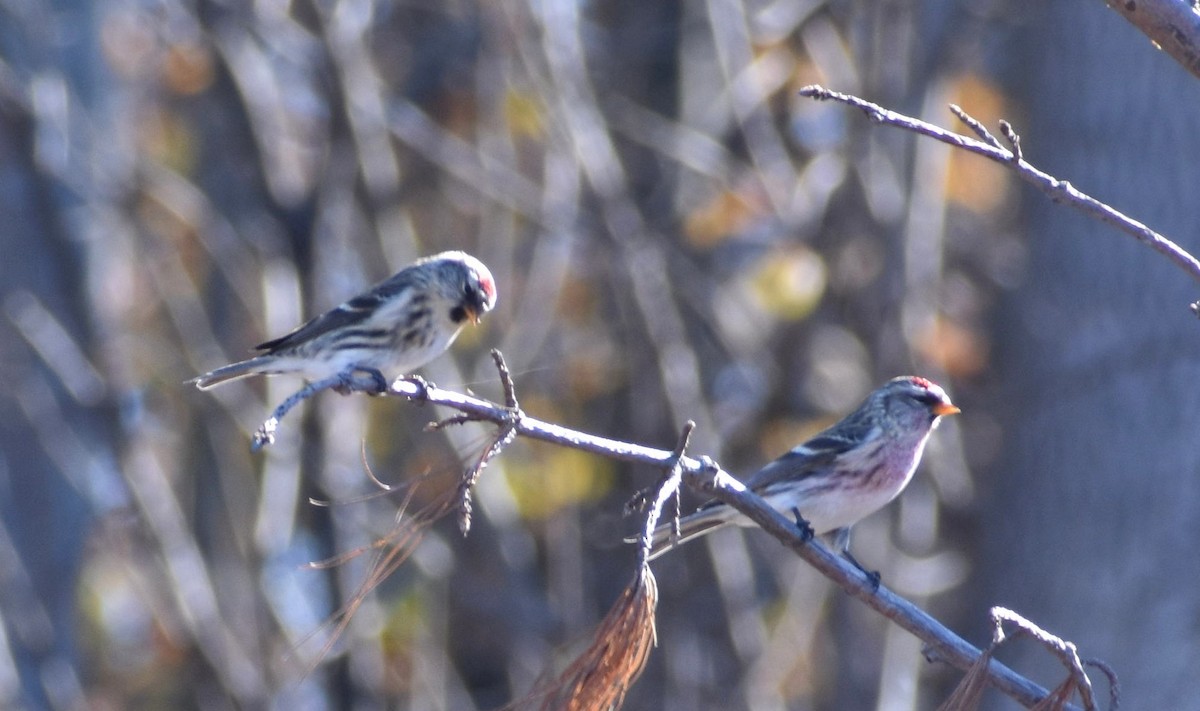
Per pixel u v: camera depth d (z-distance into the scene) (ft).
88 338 49.80
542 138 53.21
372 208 50.49
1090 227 34.32
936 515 51.70
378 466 51.01
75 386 48.83
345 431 50.90
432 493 49.19
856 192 50.62
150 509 49.08
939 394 28.96
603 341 53.67
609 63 57.98
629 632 14.76
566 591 49.57
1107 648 32.32
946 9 49.26
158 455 54.75
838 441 28.73
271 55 54.80
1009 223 52.34
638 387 50.14
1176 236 33.40
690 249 55.36
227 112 55.62
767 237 53.98
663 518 46.83
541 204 49.83
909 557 50.19
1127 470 32.99
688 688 49.49
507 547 50.49
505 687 55.72
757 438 52.80
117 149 51.85
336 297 51.29
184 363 52.85
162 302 55.62
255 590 49.03
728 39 55.36
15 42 50.90
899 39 50.72
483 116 53.06
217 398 52.03
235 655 48.83
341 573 49.37
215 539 53.52
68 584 49.47
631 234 49.80
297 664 49.32
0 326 49.90
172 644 52.39
